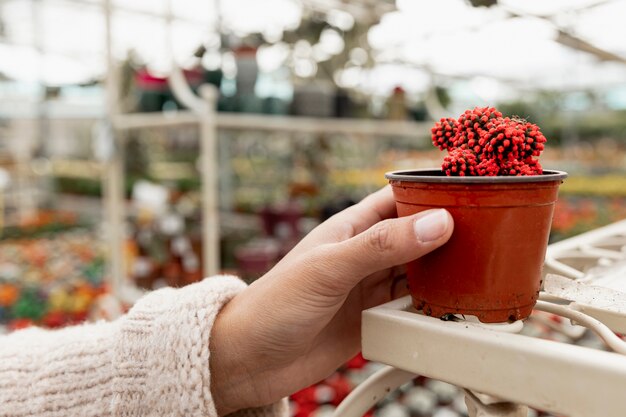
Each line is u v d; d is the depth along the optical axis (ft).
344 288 1.54
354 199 8.13
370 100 8.89
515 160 1.47
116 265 6.12
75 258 10.54
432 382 4.63
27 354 1.77
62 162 19.76
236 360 1.63
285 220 7.21
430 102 9.94
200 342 1.54
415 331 1.38
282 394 1.80
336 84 8.84
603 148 21.24
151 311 1.68
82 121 17.54
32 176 16.12
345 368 5.00
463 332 1.29
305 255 1.56
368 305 2.01
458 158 1.47
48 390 1.66
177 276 6.45
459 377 1.29
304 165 10.13
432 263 1.44
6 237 12.66
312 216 8.55
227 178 9.04
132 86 7.42
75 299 7.13
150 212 9.34
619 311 1.43
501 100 17.11
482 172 1.45
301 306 1.54
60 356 1.73
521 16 6.41
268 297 1.57
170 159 13.08
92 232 13.35
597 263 2.22
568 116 18.84
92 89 12.82
